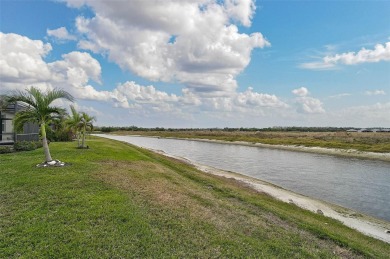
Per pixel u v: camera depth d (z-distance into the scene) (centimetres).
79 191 1023
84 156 2017
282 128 16525
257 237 809
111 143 4178
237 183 1977
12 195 935
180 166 2444
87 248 627
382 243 996
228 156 4306
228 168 3033
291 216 1117
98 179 1243
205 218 909
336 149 4906
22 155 1977
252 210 1128
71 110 2783
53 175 1243
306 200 1650
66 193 982
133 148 3834
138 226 766
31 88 1500
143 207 931
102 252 618
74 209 839
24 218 755
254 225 908
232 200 1303
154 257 620
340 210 1488
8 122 2614
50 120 1559
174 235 743
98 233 701
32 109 1502
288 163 3481
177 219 863
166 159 2945
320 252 750
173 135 12256
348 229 1118
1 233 666
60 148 2647
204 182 1711
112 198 973
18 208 823
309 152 4956
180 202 1056
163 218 855
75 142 3734
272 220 1012
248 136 9262
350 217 1366
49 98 1513
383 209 1559
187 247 687
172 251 658
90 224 749
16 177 1178
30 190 995
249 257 668
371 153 4234
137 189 1162
